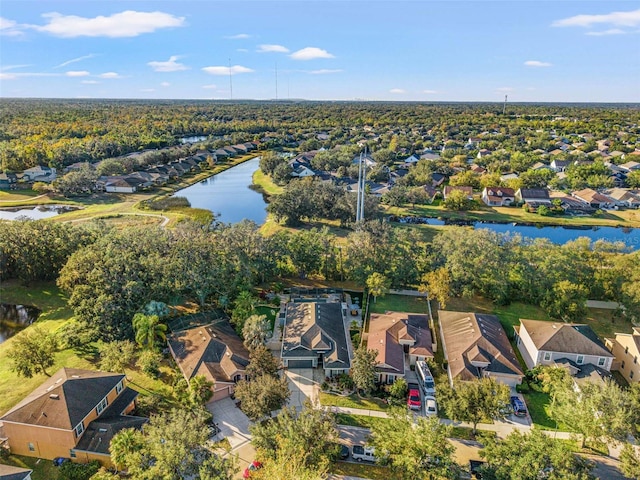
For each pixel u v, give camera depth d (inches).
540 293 2588.6
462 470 1433.3
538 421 1752.0
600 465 1520.7
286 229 4185.5
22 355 1831.9
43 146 6953.7
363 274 2736.2
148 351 1980.8
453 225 4414.4
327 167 6879.9
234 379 1871.3
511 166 6638.8
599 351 2003.0
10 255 2783.0
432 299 2691.9
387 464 1473.9
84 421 1545.3
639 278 2433.6
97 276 2219.5
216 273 2448.3
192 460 1289.4
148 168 6574.8
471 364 1953.7
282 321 2429.9
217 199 5398.6
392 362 1971.0
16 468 1312.7
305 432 1409.9
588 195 5088.6
